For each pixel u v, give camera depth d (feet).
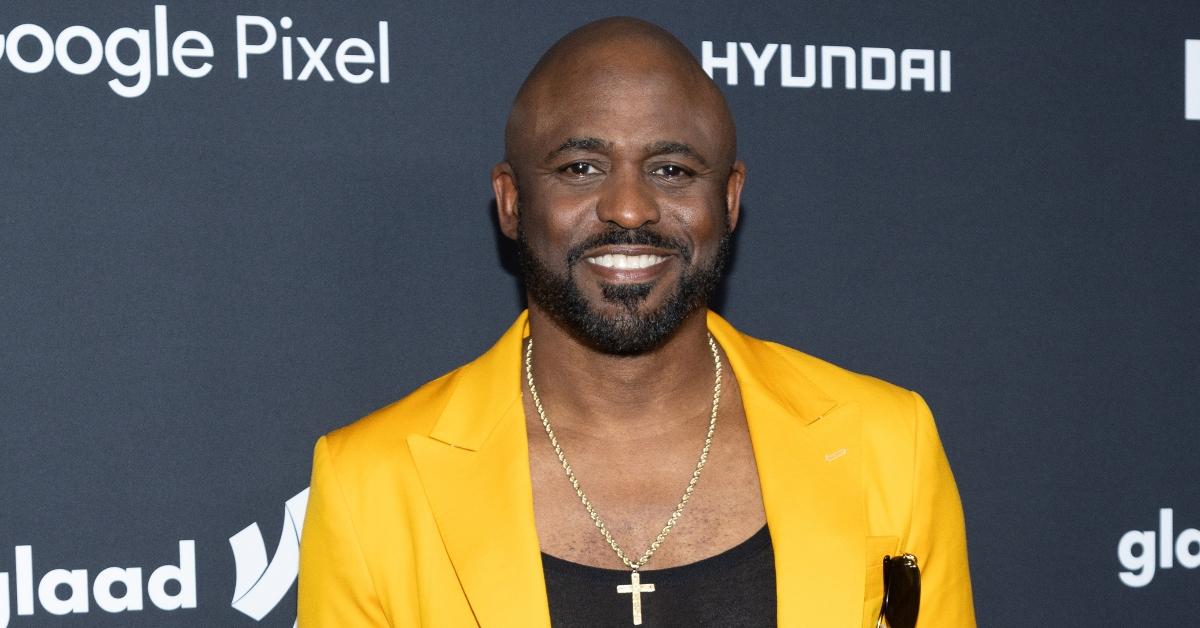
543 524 3.73
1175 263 5.85
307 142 5.10
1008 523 5.70
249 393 5.07
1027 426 5.72
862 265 5.58
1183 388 5.86
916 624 3.88
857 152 5.57
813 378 4.22
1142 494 5.82
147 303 4.96
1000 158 5.69
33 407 4.85
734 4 5.44
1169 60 5.83
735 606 3.54
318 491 3.96
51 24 4.84
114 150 4.91
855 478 3.84
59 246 4.87
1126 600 5.81
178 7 4.96
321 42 5.10
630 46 3.65
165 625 5.01
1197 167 5.87
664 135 3.53
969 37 5.66
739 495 3.78
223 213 5.02
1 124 4.80
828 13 5.53
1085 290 5.77
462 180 5.26
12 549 4.84
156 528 4.99
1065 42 5.74
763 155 5.49
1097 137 5.77
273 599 5.12
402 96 5.18
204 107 4.99
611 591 3.53
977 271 5.68
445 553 3.79
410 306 5.23
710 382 3.99
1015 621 5.71
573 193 3.59
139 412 4.96
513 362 4.08
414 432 3.97
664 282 3.61
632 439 3.86
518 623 3.52
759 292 5.49
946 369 5.65
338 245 5.14
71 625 4.91
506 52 5.27
